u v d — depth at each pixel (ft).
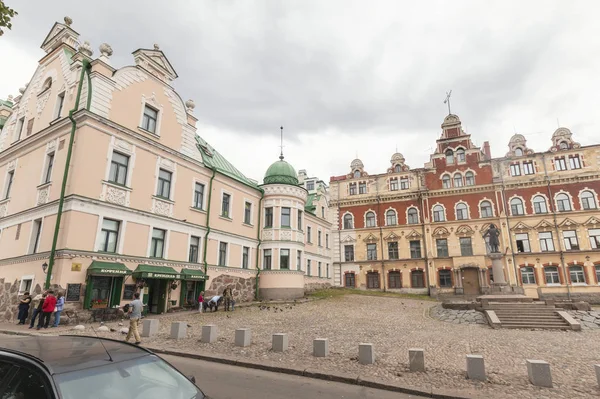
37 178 68.59
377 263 155.63
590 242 128.06
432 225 150.41
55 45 77.56
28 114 79.10
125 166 69.87
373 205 164.04
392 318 73.72
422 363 32.24
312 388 27.99
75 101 65.67
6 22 29.32
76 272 57.72
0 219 74.59
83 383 11.64
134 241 68.44
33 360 12.20
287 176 115.24
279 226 108.27
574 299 125.08
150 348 40.22
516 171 143.95
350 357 37.32
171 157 79.92
